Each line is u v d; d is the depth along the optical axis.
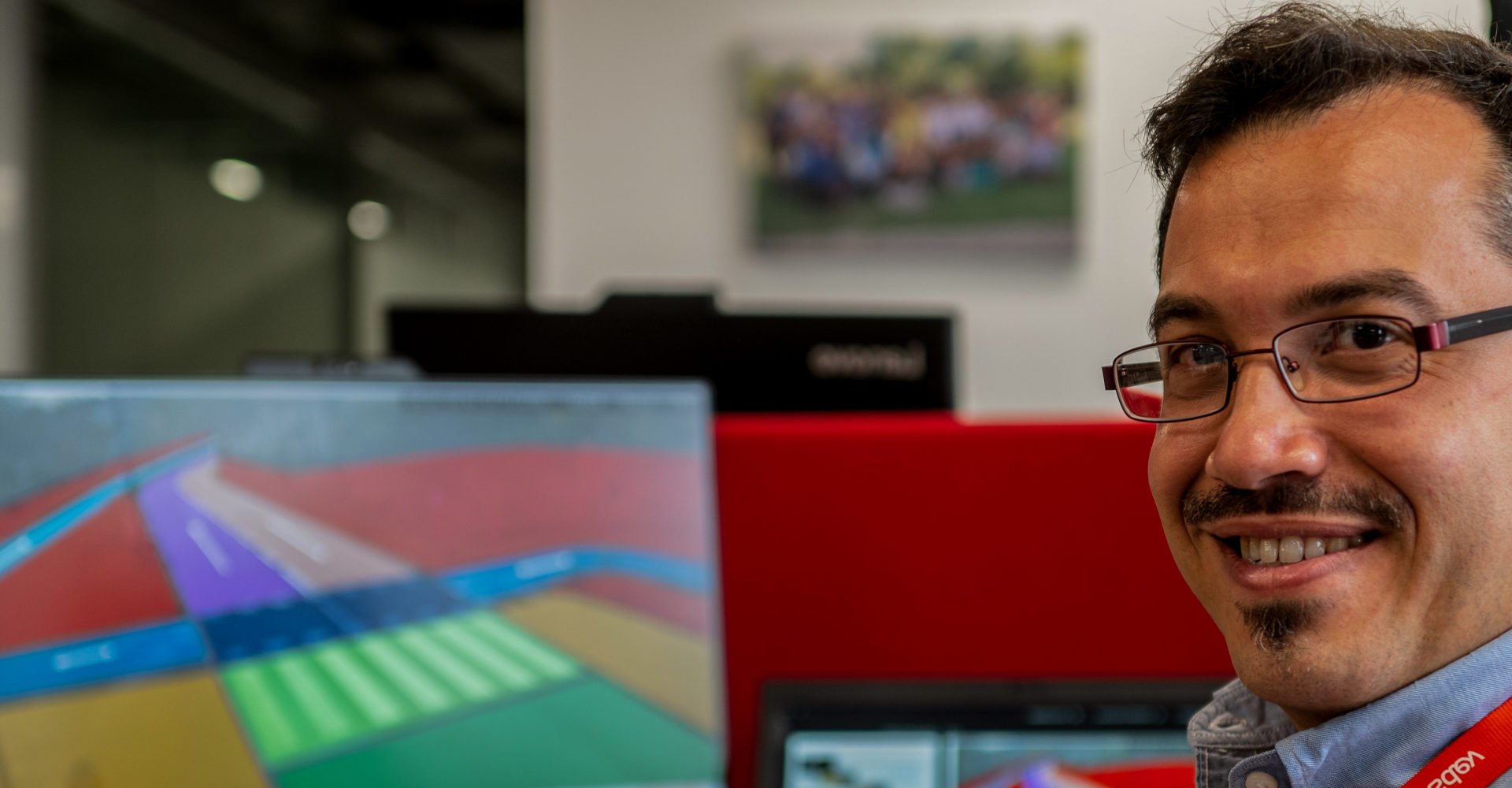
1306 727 0.53
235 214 4.04
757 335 1.32
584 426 1.01
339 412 0.96
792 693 0.93
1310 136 0.49
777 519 1.09
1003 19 3.42
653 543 1.01
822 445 1.09
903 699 0.92
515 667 0.97
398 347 1.33
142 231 3.85
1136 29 3.37
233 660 0.91
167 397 0.92
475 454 0.99
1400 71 0.49
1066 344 3.46
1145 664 1.05
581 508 1.00
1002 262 3.46
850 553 1.08
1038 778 0.89
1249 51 0.52
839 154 3.47
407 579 0.96
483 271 4.11
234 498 0.93
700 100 3.53
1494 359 0.46
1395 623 0.47
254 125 4.05
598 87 3.55
